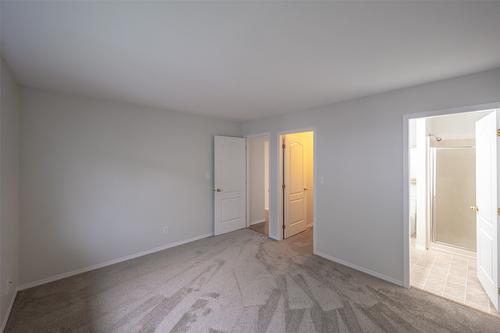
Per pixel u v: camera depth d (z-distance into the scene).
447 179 3.56
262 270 2.90
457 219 3.47
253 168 5.27
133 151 3.34
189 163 4.01
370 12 1.27
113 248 3.14
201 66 2.02
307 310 2.10
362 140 2.89
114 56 1.83
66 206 2.78
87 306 2.17
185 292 2.40
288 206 4.27
